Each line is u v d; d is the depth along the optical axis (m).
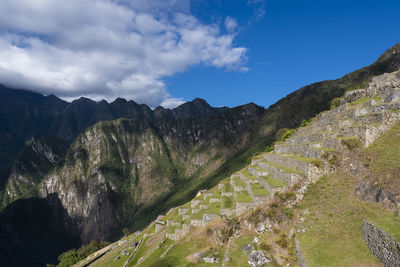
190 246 31.58
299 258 18.19
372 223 16.14
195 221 37.44
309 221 21.23
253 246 23.86
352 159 24.16
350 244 16.95
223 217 32.28
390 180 18.23
